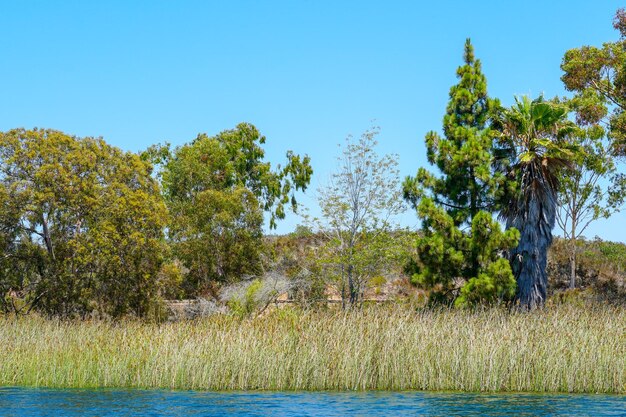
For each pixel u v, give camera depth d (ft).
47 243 117.70
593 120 126.11
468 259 103.60
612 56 124.88
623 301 107.55
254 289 110.93
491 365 63.46
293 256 130.93
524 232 103.91
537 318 74.28
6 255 116.06
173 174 156.35
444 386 64.03
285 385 64.80
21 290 119.14
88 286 117.29
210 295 124.88
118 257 114.42
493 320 74.38
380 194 114.93
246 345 66.64
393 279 123.95
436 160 108.37
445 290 105.09
